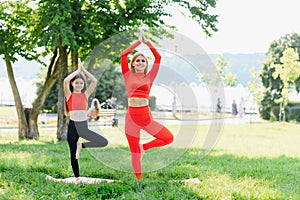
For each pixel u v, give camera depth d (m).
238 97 27.89
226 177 5.72
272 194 4.79
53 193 4.62
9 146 8.71
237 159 7.70
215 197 4.57
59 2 9.94
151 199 4.37
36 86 22.36
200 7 10.75
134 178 5.29
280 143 11.18
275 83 24.92
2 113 21.28
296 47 26.25
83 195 4.57
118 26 10.48
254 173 6.17
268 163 7.34
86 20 10.14
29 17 10.78
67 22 9.95
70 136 5.29
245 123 20.27
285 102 22.75
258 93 25.55
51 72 12.97
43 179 5.19
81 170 5.92
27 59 11.44
